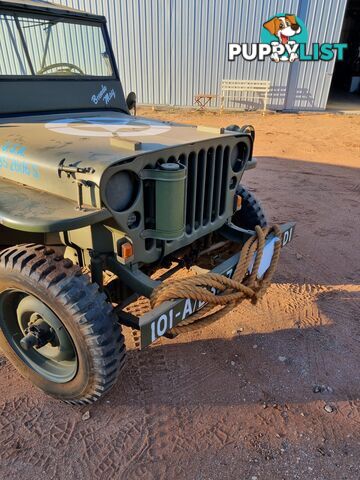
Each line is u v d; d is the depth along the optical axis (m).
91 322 1.93
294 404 2.37
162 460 2.03
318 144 9.05
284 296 3.38
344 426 2.24
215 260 2.94
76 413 2.30
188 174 2.20
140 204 2.00
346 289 3.51
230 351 2.77
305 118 12.10
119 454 2.06
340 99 16.45
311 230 4.67
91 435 2.16
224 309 2.30
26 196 2.01
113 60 3.49
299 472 1.98
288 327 3.01
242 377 2.56
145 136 2.32
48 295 1.95
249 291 2.32
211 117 12.11
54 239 2.39
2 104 2.73
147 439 2.14
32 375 2.38
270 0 11.87
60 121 2.79
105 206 1.83
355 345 2.85
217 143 2.29
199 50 12.80
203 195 2.30
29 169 2.07
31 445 2.10
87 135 2.37
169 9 12.36
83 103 3.22
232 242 2.86
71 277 1.95
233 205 2.66
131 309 3.05
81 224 1.76
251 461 2.03
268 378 2.55
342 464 2.03
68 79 3.12
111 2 12.48
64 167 1.87
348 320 3.10
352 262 3.98
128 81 13.59
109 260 2.11
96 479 1.94
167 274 2.61
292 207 5.38
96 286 2.01
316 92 13.10
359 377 2.58
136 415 2.28
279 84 12.99
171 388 2.46
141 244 2.08
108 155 1.92
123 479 1.94
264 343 2.84
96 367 2.02
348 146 8.93
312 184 6.37
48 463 2.01
